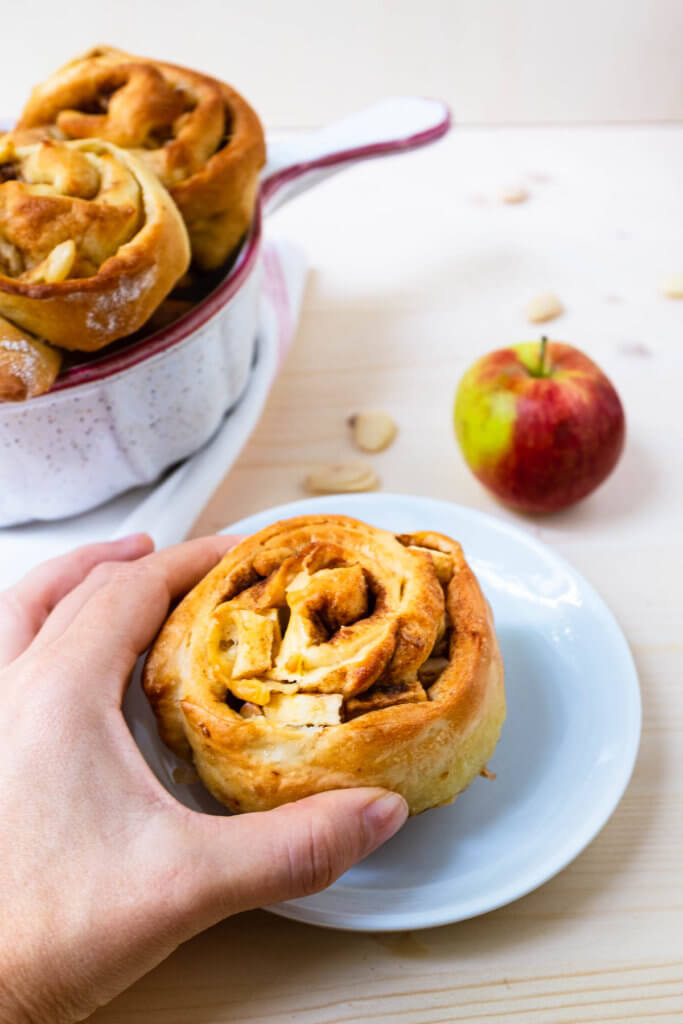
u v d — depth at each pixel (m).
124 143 0.54
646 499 0.58
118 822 0.40
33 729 0.41
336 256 0.73
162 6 0.99
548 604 0.50
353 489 0.58
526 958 0.43
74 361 0.51
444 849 0.44
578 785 0.45
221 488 0.59
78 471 0.53
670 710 0.49
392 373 0.65
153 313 0.53
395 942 0.43
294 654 0.42
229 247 0.56
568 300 0.69
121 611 0.44
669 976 0.42
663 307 0.68
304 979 0.43
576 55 1.00
